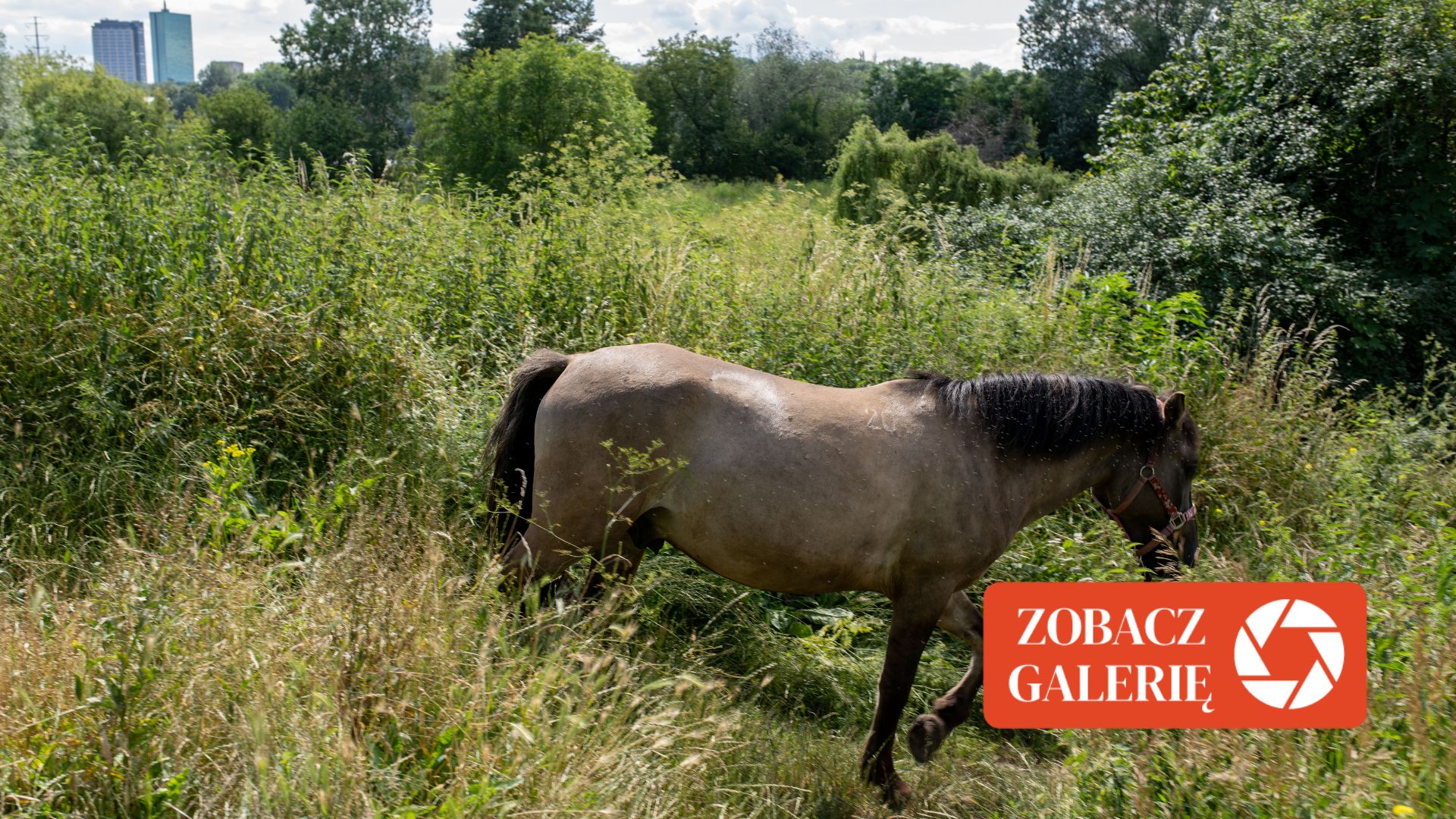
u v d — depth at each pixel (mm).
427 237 6605
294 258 5406
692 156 50312
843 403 3777
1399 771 2883
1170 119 11938
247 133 37781
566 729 2984
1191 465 4188
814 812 3570
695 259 6707
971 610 4137
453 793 2605
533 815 2631
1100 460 4090
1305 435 6426
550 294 6066
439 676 2992
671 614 4621
